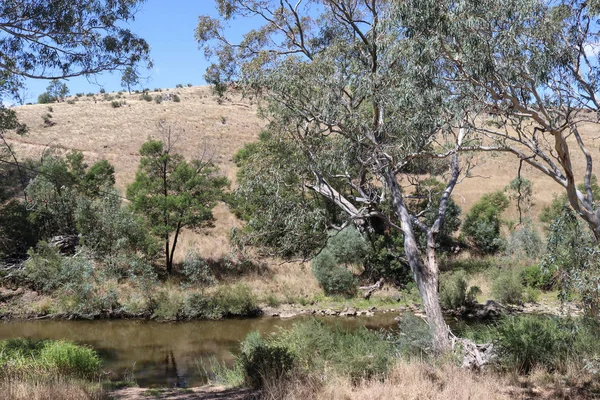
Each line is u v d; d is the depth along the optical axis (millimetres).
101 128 54125
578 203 9477
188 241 32375
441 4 8391
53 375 10070
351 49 11977
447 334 11039
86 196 30328
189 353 17359
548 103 9719
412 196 13438
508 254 31000
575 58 9242
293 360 10148
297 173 12641
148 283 25062
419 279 11641
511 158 48250
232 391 9789
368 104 12586
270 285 28188
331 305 26109
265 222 12852
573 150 43438
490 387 8312
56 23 10070
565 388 8445
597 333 9875
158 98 72125
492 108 9547
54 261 24609
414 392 7906
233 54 13500
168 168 30734
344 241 27719
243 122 62156
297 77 11391
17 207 29016
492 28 8445
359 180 12688
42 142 46406
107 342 19344
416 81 8898
